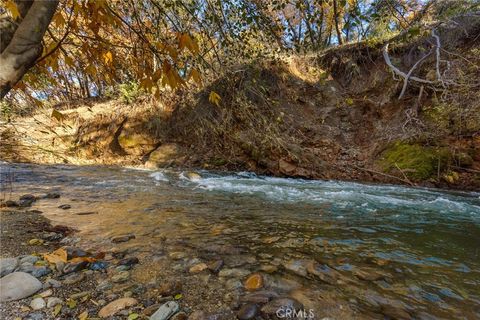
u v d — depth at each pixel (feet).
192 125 34.47
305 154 29.43
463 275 7.46
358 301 6.04
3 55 3.92
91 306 5.47
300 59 40.83
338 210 14.34
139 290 6.15
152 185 20.48
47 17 4.24
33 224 10.39
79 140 35.22
